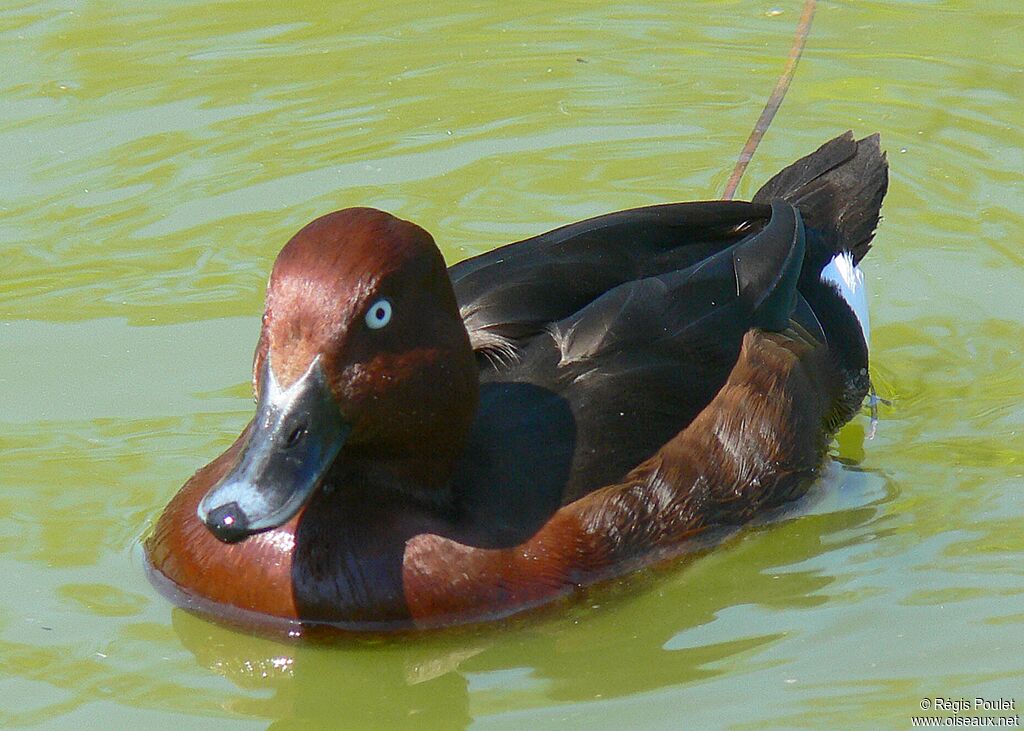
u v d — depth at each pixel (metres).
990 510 9.95
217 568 8.93
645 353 9.62
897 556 9.54
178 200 13.48
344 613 8.75
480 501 8.96
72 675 8.55
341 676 8.77
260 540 8.84
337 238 8.33
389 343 8.38
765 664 8.59
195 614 9.02
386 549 8.77
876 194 12.06
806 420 10.20
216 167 13.91
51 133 14.30
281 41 15.88
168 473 10.36
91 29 16.06
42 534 9.76
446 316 8.63
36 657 8.70
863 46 15.54
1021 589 9.09
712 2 16.45
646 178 13.82
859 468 10.52
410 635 8.81
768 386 9.93
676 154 14.14
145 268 12.70
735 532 9.80
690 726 8.07
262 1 16.61
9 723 8.15
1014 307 12.26
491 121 14.58
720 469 9.65
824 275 11.23
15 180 13.71
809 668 8.52
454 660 8.82
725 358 9.88
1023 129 14.24
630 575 9.27
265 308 8.41
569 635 9.01
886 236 13.13
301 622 8.81
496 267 9.84
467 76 15.24
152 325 12.02
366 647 8.83
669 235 10.35
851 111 14.59
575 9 16.41
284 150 14.15
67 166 13.90
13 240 12.98
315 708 8.50
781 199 11.83
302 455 8.16
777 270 10.27
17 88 14.95
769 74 15.20
